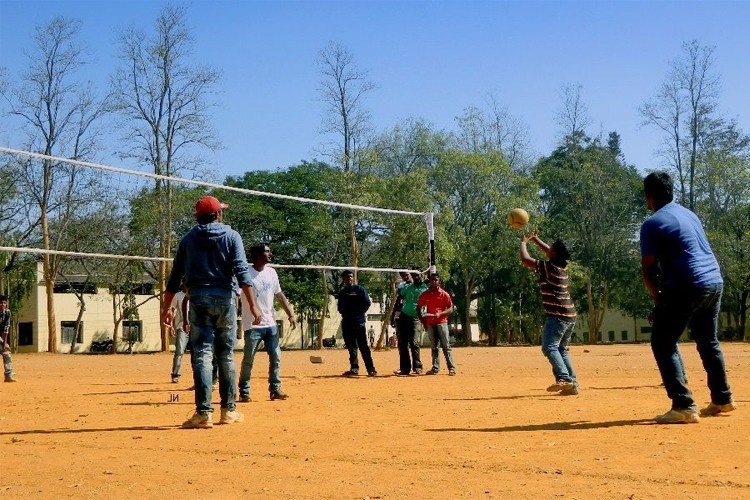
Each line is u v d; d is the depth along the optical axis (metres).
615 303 70.12
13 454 6.25
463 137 63.62
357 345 16.42
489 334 66.69
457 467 5.32
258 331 10.52
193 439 6.90
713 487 4.54
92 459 5.95
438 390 11.88
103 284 55.22
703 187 57.50
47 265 45.72
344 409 9.15
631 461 5.36
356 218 50.50
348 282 16.55
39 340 60.31
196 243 7.88
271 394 10.73
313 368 21.27
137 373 19.84
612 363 21.22
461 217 61.19
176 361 15.40
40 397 11.88
